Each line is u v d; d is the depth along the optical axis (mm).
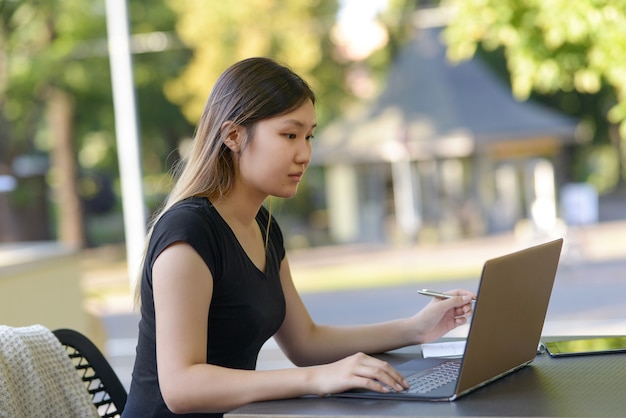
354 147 19500
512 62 9898
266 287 2027
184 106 19234
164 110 19750
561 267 14828
